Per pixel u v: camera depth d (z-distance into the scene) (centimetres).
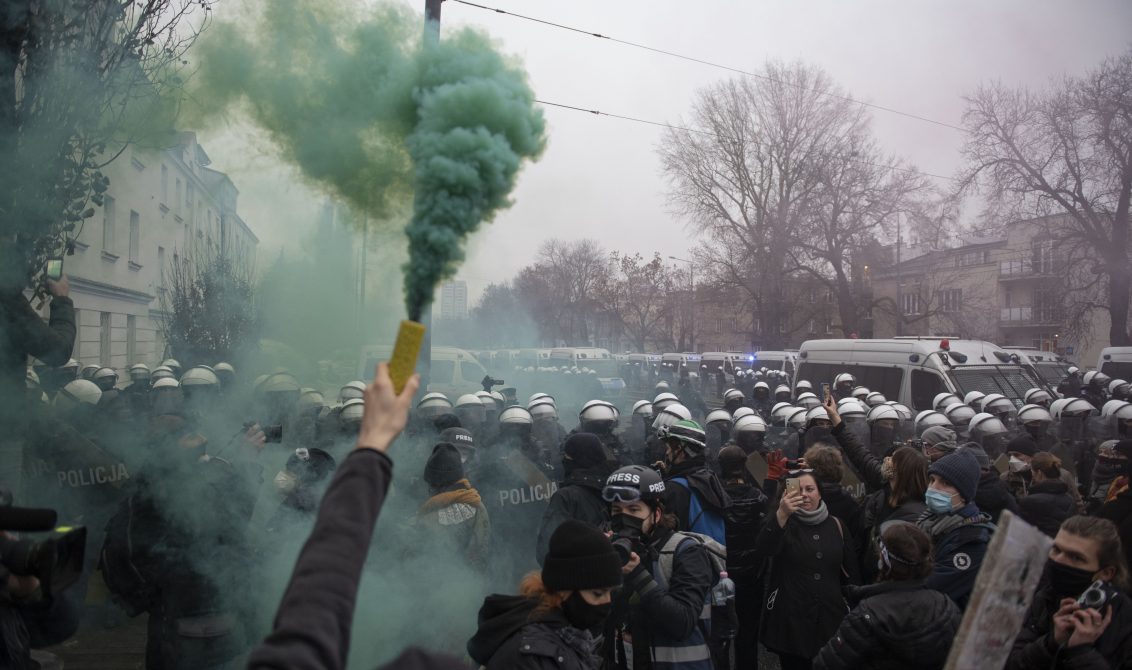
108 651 508
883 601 291
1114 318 2622
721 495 423
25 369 444
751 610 491
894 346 1314
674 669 338
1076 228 2703
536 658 221
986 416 782
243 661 381
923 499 413
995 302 4734
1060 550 280
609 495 335
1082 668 251
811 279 3644
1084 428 934
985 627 192
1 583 200
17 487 504
